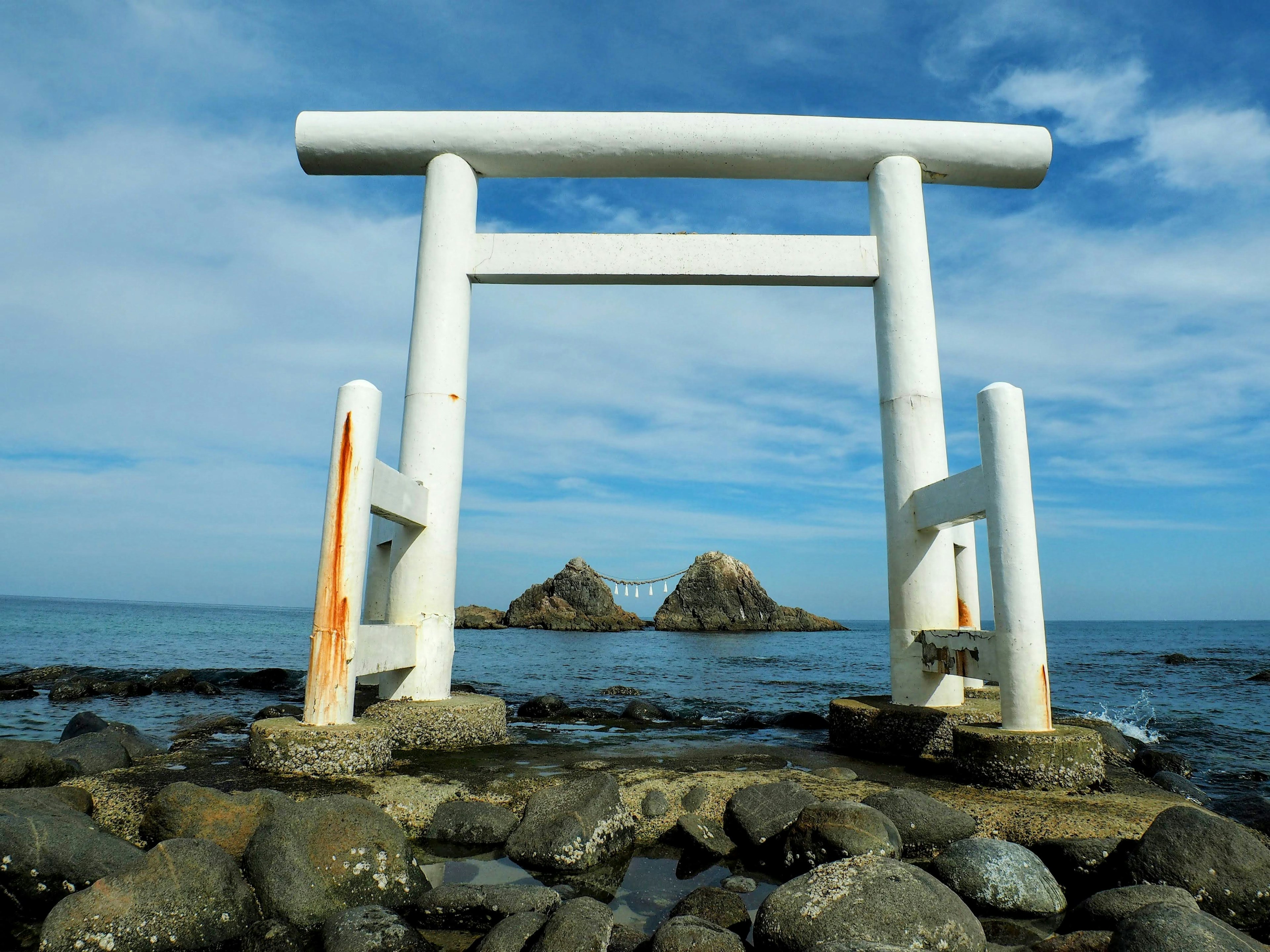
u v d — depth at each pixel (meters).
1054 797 5.40
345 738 5.88
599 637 44.81
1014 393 6.38
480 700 7.87
